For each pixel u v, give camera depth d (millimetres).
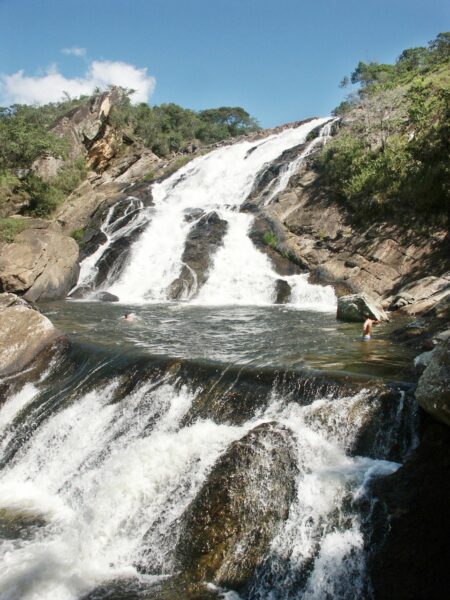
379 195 24453
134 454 8344
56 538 7570
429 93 30250
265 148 40438
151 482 7684
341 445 7730
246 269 24766
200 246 26562
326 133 36625
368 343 12641
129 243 28438
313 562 5992
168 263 25906
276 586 5945
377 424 7750
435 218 22219
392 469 6848
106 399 10617
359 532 6035
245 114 92062
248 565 6191
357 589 5633
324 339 13297
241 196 33562
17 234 24750
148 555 6770
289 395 8906
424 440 6922
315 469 7125
